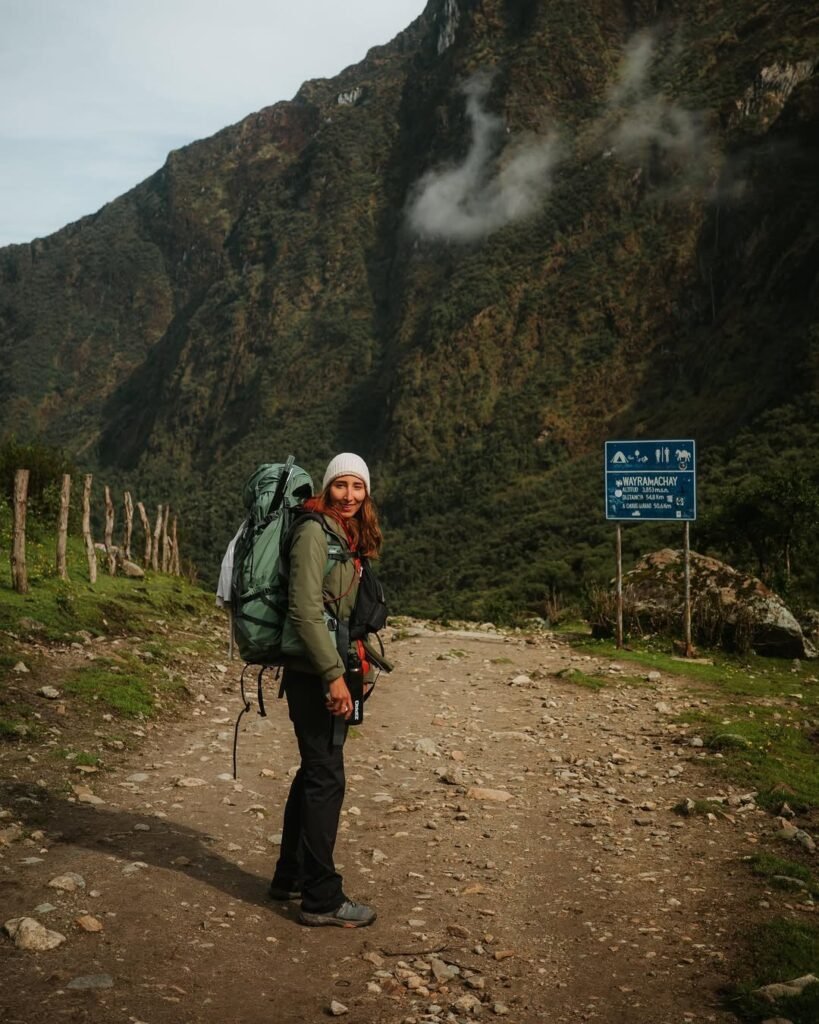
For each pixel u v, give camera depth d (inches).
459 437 6953.7
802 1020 124.8
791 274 5447.8
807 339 4488.2
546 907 167.9
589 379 6628.9
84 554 644.1
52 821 191.0
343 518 154.9
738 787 257.4
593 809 234.1
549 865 191.6
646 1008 129.3
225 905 156.2
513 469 6220.5
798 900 172.2
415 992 131.7
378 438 7810.0
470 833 211.2
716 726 335.9
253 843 191.9
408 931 153.6
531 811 231.8
